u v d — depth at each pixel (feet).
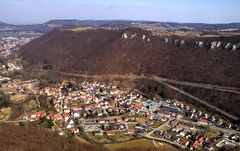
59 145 386.73
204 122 593.01
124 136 504.02
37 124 535.19
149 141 486.79
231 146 484.74
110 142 472.85
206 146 479.41
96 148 404.57
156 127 561.02
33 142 379.76
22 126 483.10
